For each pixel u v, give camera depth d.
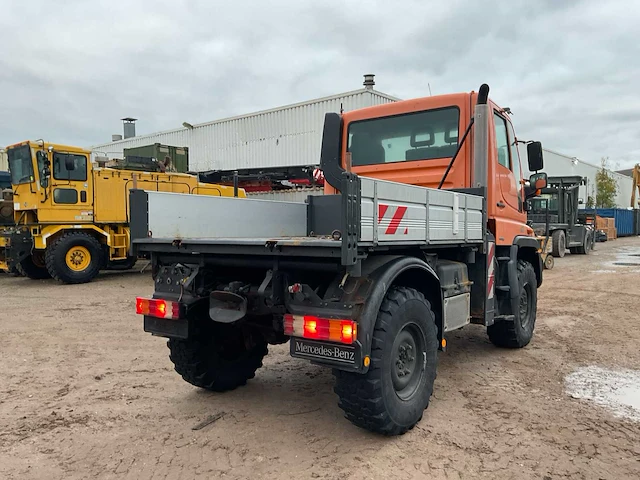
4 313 8.00
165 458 3.13
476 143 4.57
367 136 5.45
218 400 4.12
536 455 3.16
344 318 2.96
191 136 24.59
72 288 10.85
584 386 4.47
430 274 3.63
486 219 4.55
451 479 2.88
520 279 5.45
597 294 9.72
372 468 2.99
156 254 3.96
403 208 3.29
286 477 2.90
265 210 4.79
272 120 20.73
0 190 15.02
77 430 3.55
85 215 11.58
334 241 2.89
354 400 3.14
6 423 3.67
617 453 3.19
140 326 7.02
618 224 33.81
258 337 4.08
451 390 4.37
